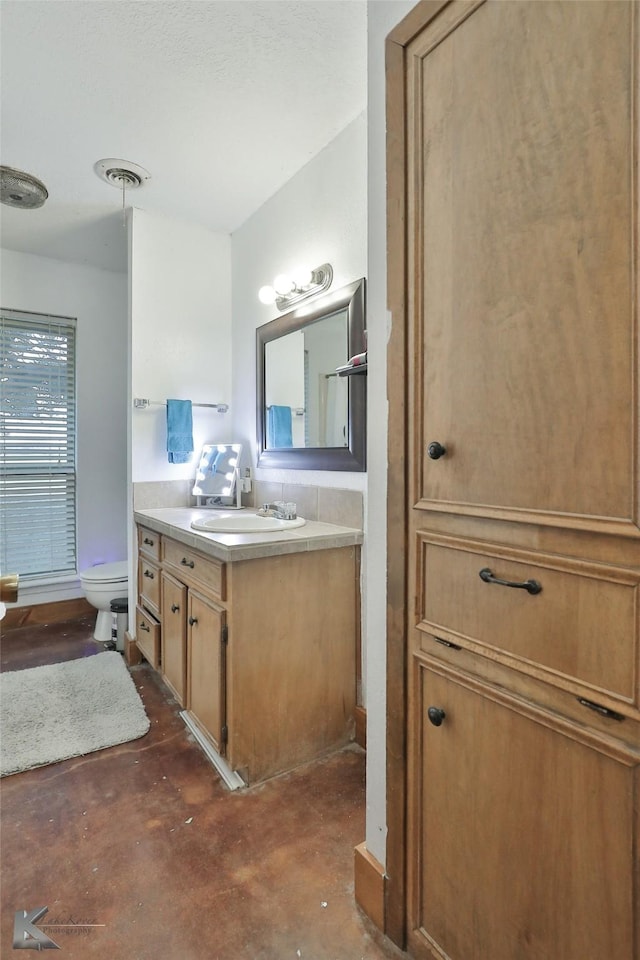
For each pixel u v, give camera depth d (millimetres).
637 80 632
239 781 1639
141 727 1944
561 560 733
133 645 2559
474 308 867
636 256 637
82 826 1435
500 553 824
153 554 2299
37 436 3186
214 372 2783
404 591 1022
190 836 1397
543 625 763
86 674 2398
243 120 1862
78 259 3197
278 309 2371
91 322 3342
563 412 729
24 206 2477
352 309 1884
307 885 1237
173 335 2646
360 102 1776
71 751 1780
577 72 701
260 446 2527
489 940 859
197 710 1834
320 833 1417
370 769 1146
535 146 761
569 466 723
